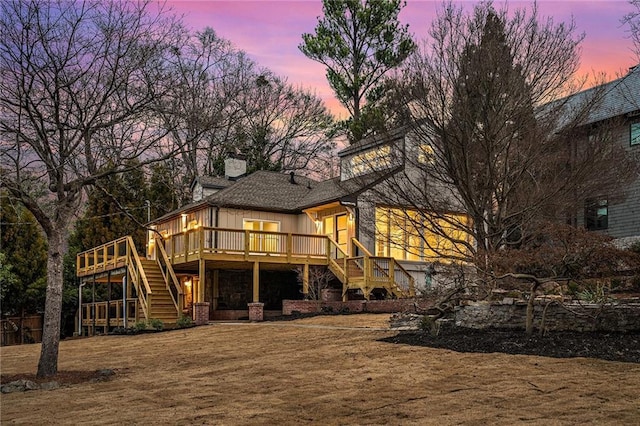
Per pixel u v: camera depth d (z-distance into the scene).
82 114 12.38
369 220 19.36
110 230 32.66
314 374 10.00
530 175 16.89
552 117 16.98
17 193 11.42
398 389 8.45
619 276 12.26
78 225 33.22
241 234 24.00
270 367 11.06
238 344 14.97
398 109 17.41
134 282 22.88
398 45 36.56
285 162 42.00
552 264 12.52
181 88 14.94
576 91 17.25
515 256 13.08
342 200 23.66
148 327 20.58
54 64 11.51
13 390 10.43
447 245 20.34
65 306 30.83
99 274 27.09
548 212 16.89
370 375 9.52
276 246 24.28
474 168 16.62
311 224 27.17
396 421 6.91
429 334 12.70
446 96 16.50
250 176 30.08
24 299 28.12
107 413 8.33
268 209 26.88
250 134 37.44
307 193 29.23
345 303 21.83
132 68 12.80
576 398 7.30
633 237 20.80
